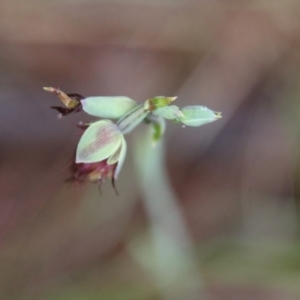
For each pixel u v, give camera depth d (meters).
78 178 0.40
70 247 0.48
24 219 0.48
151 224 0.45
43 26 0.49
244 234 0.48
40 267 0.48
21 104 0.48
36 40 0.49
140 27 0.50
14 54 0.49
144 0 0.50
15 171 0.48
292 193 0.49
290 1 0.49
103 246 0.48
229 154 0.49
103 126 0.39
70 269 0.48
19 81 0.48
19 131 0.48
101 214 0.48
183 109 0.38
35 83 0.49
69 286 0.47
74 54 0.49
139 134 0.43
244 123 0.49
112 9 0.51
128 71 0.50
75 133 0.48
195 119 0.38
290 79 0.49
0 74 0.48
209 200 0.49
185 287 0.46
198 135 0.49
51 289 0.47
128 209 0.48
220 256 0.46
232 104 0.49
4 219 0.48
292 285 0.45
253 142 0.49
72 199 0.48
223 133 0.49
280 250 0.46
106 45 0.50
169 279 0.46
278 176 0.49
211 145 0.49
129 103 0.39
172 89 0.49
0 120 0.48
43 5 0.49
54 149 0.48
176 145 0.49
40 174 0.48
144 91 0.49
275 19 0.49
